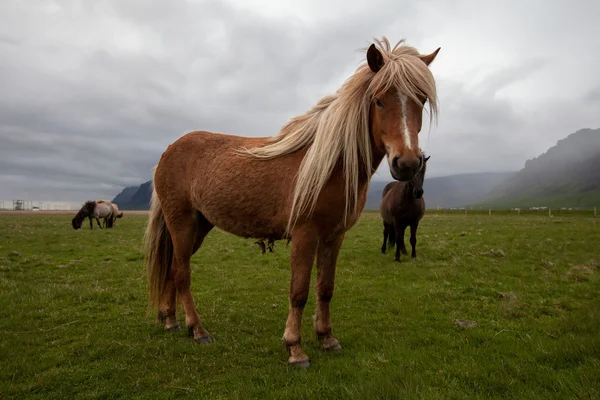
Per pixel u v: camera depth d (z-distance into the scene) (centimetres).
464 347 375
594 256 944
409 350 369
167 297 473
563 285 655
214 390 304
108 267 906
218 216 408
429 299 589
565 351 338
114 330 458
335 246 380
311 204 332
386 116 297
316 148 338
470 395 273
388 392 271
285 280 773
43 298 585
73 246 1292
